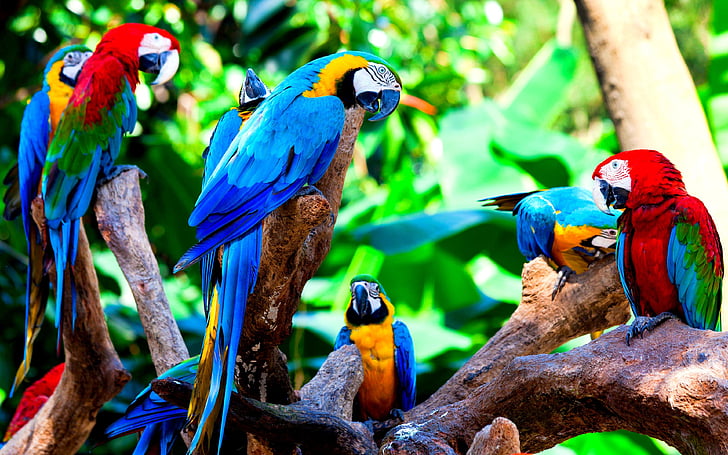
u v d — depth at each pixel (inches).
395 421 232.1
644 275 210.1
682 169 309.0
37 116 304.7
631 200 210.5
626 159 213.8
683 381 148.3
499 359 234.8
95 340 262.4
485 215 400.5
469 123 477.1
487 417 185.6
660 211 205.8
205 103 531.2
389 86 213.3
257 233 179.3
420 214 420.2
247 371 192.2
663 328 171.5
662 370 157.9
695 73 946.1
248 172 185.2
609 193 214.7
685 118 311.4
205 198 183.8
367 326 281.6
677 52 318.7
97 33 507.5
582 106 1026.7
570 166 437.7
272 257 171.5
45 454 273.6
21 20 506.6
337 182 211.8
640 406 156.9
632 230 212.1
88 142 275.3
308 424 194.7
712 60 367.2
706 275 205.6
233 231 177.8
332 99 200.4
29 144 300.4
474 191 439.5
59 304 250.2
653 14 318.0
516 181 440.8
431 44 633.0
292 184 188.5
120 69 293.1
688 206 204.7
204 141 524.1
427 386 395.2
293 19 537.6
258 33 542.0
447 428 186.1
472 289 455.8
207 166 213.0
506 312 447.8
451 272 452.8
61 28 513.7
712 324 215.6
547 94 495.5
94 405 270.2
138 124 478.6
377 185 672.4
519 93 496.4
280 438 194.4
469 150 456.8
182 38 507.2
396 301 462.3
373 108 211.3
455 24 649.0
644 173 209.0
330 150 197.5
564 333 237.3
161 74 307.1
